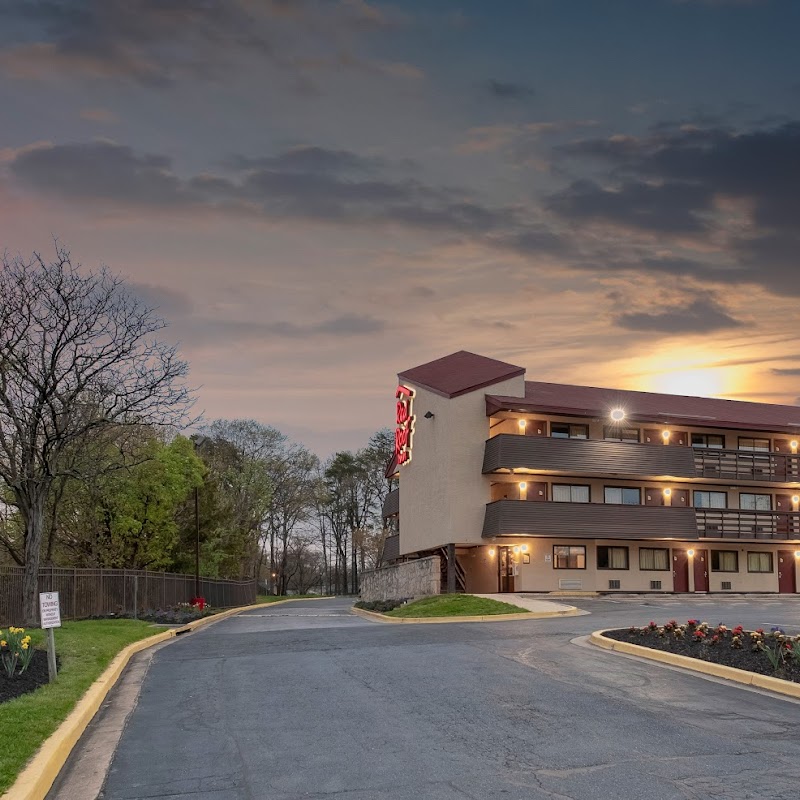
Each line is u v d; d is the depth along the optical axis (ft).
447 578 138.00
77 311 89.81
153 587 124.06
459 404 140.67
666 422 146.92
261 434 269.44
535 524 134.82
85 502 143.33
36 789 27.22
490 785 28.60
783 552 158.71
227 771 31.22
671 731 35.91
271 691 46.55
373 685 47.34
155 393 94.89
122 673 56.85
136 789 29.48
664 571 147.33
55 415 85.87
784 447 161.17
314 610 158.92
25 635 57.21
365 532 300.40
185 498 163.12
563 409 138.82
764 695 43.62
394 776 29.91
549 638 67.62
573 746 33.55
